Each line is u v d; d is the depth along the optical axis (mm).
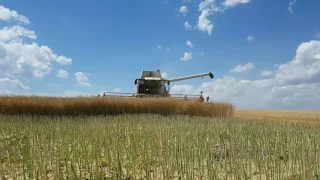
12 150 7805
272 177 5352
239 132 9898
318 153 6258
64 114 21438
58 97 22266
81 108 21688
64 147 7605
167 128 10969
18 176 6262
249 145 7961
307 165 5609
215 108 22906
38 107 21062
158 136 8836
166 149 7082
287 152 6875
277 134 9656
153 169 5809
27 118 16875
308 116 22766
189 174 5770
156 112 22594
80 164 6258
